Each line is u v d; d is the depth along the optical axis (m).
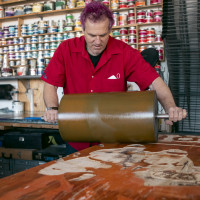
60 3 3.59
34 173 0.73
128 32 3.24
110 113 1.13
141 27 3.32
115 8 3.22
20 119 2.80
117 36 3.22
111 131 1.13
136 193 0.58
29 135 2.85
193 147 1.10
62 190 0.60
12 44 3.85
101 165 0.81
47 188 0.61
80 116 1.16
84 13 1.30
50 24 3.86
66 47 1.58
